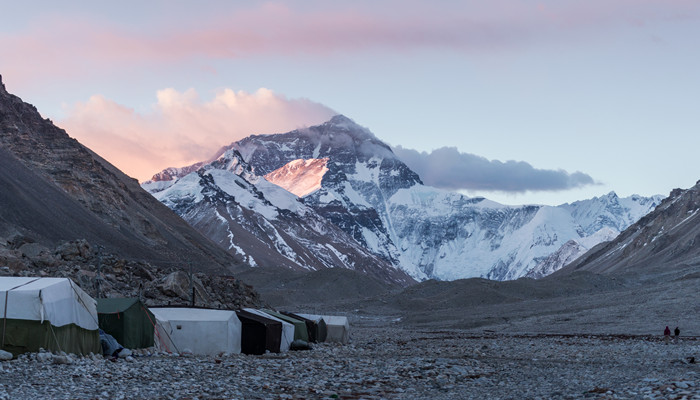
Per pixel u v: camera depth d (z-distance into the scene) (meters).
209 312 60.56
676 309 133.50
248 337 62.53
